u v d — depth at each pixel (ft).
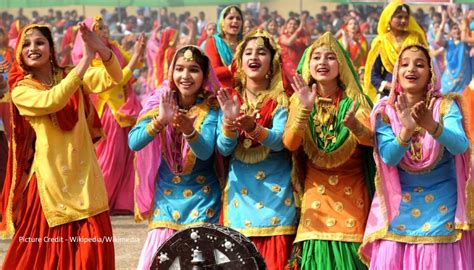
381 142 50.90
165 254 46.80
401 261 51.39
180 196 55.52
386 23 86.33
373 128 51.52
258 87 55.21
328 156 53.36
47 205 54.19
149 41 160.04
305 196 54.19
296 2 174.91
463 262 51.34
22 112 54.39
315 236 53.21
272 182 54.19
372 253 52.16
